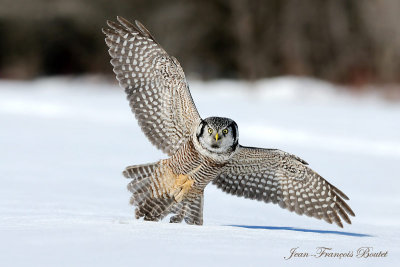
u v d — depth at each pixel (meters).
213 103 32.56
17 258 4.80
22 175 12.25
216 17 52.53
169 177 7.75
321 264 5.08
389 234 8.21
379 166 16.81
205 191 11.86
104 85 50.25
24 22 53.19
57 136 19.97
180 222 7.90
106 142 18.97
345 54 50.69
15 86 44.09
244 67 51.81
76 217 7.44
